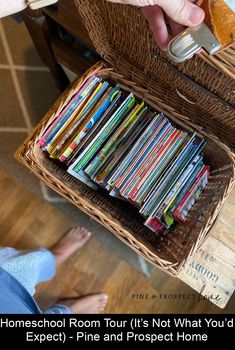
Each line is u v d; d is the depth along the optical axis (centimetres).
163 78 99
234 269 110
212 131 104
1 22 164
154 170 105
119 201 117
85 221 152
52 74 146
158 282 146
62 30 120
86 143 106
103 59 115
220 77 78
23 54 163
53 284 150
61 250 149
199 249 111
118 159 105
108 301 148
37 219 154
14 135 158
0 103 161
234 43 67
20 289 113
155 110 107
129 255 149
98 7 88
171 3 62
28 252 129
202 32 66
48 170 108
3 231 154
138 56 97
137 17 79
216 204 96
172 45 68
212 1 64
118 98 107
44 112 159
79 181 116
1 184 156
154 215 105
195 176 107
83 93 105
